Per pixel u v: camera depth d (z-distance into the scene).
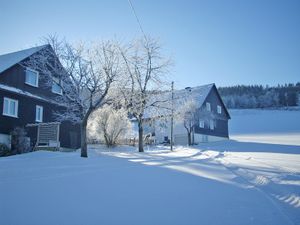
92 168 11.98
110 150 24.48
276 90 147.50
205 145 40.72
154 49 25.91
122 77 21.25
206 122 49.72
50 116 28.28
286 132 67.75
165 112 27.88
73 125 30.36
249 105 136.12
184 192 8.34
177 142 47.75
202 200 7.55
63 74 21.22
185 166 14.05
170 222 5.83
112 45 20.61
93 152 20.59
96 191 7.95
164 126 30.42
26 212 6.05
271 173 12.77
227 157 21.56
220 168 13.90
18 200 6.82
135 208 6.62
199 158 19.70
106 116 25.77
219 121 55.78
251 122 89.12
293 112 107.75
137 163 14.51
